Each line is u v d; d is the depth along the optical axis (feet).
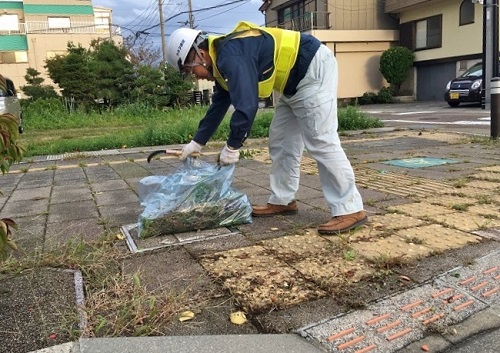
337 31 64.80
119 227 9.54
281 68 7.97
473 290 6.21
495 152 17.74
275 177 9.68
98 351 4.85
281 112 9.23
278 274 6.76
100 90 58.59
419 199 10.91
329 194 8.59
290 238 8.29
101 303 5.97
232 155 8.11
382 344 5.15
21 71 92.79
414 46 66.03
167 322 5.59
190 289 6.39
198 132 9.33
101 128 38.68
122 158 20.56
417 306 5.85
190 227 8.82
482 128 26.08
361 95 68.23
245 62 7.60
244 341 5.11
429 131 25.80
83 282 6.66
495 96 20.88
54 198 12.93
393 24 69.10
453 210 9.82
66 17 98.37
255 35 7.86
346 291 6.19
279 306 5.88
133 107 47.47
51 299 6.09
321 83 8.11
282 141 9.39
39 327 5.39
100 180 15.44
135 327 5.44
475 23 55.47
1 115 5.17
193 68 8.35
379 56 68.69
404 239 8.00
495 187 11.87
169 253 7.79
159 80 58.03
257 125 27.96
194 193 8.93
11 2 95.61
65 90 58.39
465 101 43.70
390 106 57.00
